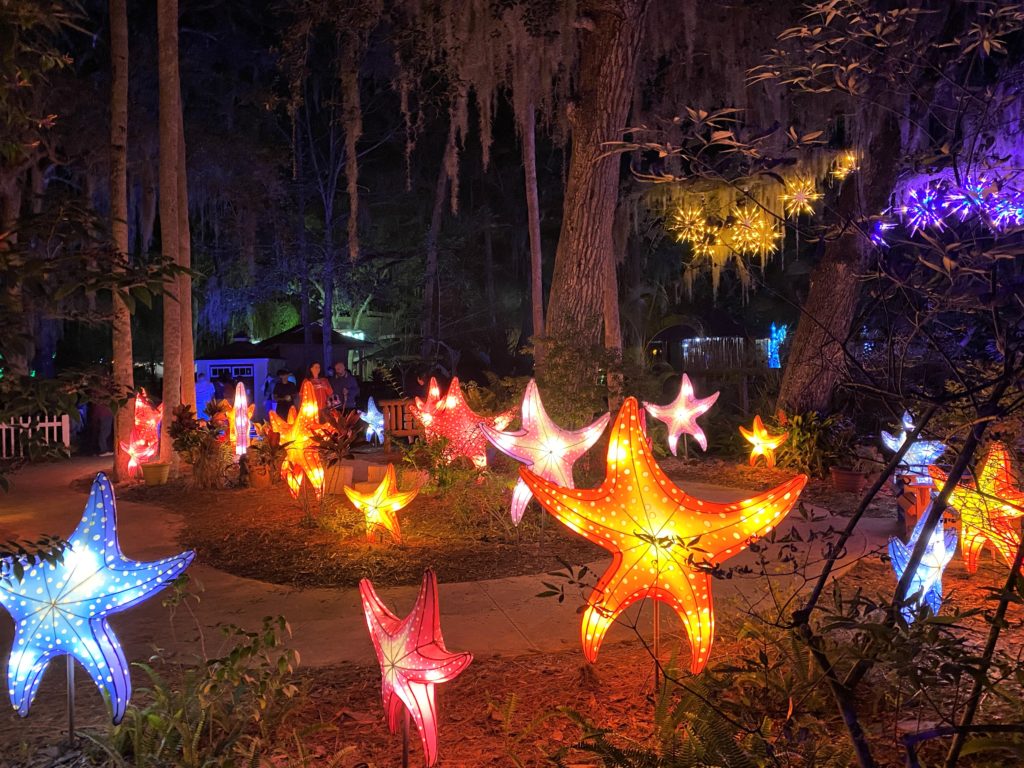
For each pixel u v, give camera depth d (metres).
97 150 20.84
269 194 27.48
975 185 3.21
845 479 11.18
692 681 4.22
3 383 2.92
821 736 3.45
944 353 2.83
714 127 3.27
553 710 4.23
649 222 18.67
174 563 3.77
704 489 11.99
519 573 7.16
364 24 12.52
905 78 3.70
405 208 33.84
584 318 11.33
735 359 20.59
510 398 10.94
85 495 11.93
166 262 3.10
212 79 27.84
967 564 6.44
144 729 3.73
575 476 10.18
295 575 7.27
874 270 3.11
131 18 25.56
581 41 12.29
